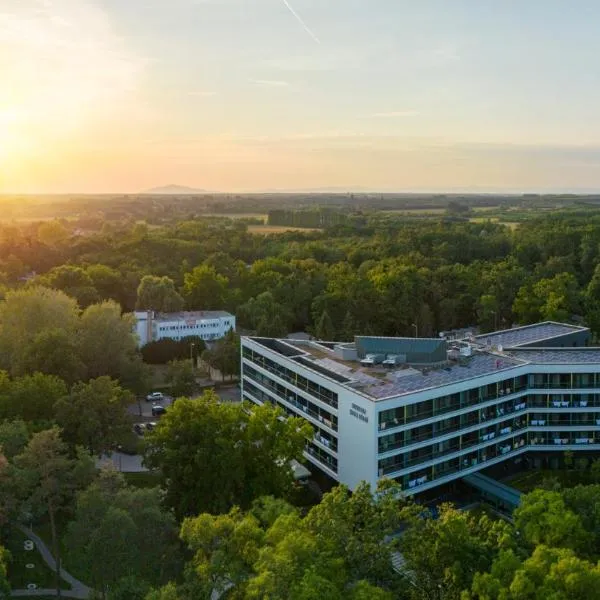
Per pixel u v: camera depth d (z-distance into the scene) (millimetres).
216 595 69062
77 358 133500
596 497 69625
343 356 115062
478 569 56750
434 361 110875
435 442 98562
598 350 123938
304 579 49406
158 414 141125
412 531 61250
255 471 88812
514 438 110562
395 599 54969
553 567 51062
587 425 112375
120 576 66562
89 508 68688
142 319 192250
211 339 197625
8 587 66562
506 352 121750
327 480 104812
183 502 84500
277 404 118750
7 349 141500
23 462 79125
